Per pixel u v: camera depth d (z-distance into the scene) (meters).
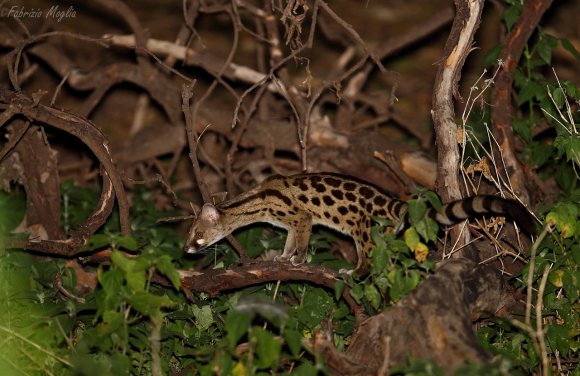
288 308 8.67
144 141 13.62
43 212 10.75
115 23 19.02
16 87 9.59
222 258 10.23
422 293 7.40
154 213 12.20
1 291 8.95
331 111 16.06
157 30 18.80
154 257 7.36
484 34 17.39
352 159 12.52
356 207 9.69
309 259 10.06
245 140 13.02
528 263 8.65
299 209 10.16
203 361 7.57
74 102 16.58
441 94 8.67
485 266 8.23
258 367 6.95
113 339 7.53
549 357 8.27
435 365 6.60
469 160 10.51
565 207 8.27
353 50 13.80
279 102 14.07
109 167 8.97
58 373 7.77
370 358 7.40
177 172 15.38
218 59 13.21
